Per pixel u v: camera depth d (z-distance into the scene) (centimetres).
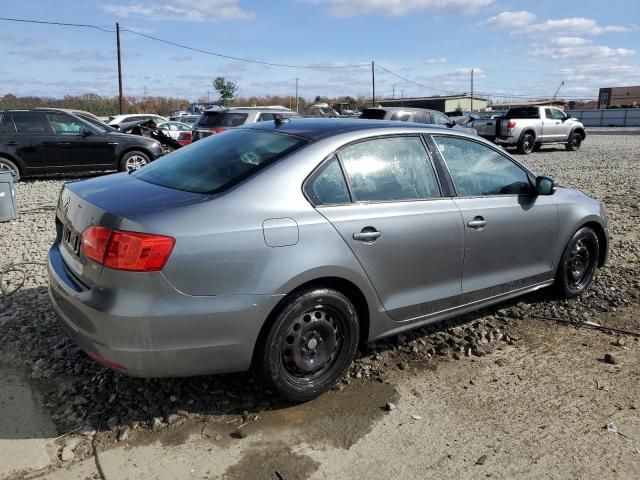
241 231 298
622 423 323
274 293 304
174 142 1314
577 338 436
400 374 374
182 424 313
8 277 537
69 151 1223
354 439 304
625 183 1222
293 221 315
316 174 335
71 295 299
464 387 360
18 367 371
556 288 500
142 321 279
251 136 380
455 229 389
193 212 293
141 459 284
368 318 356
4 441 295
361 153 360
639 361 399
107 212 293
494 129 2103
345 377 366
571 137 2258
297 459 287
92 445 294
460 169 411
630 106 7562
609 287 551
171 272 281
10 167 1183
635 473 281
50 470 276
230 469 279
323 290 325
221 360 302
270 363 314
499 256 425
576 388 361
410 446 299
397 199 366
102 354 289
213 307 291
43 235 720
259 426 313
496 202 421
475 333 436
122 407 326
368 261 343
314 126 378
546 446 301
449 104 7769
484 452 296
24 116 1191
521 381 369
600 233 524
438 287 390
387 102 7750
